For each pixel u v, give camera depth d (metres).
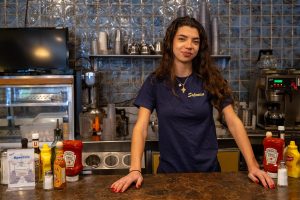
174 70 1.98
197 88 1.97
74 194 1.45
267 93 3.12
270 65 3.47
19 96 2.97
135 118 3.54
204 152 1.98
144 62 3.55
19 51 3.12
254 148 3.01
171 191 1.48
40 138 2.91
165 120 1.97
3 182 1.59
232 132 1.91
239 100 3.64
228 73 3.62
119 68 3.54
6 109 3.04
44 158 1.59
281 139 1.66
